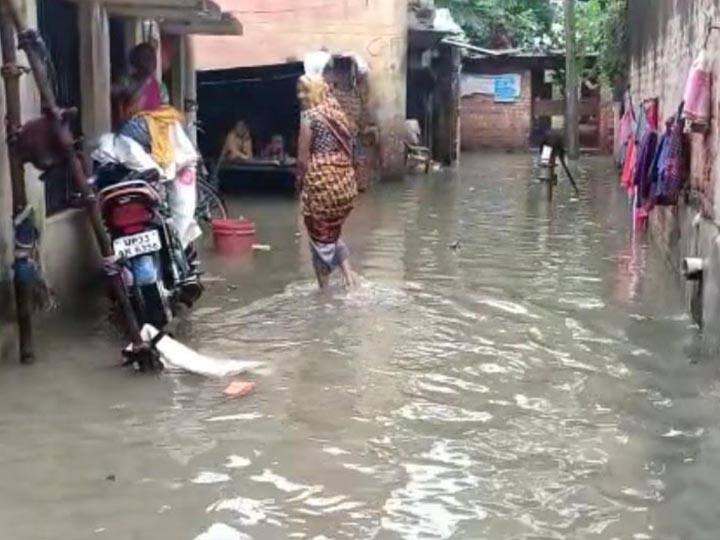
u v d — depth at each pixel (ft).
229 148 53.06
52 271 23.00
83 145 25.11
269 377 19.25
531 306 25.76
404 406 17.66
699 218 24.06
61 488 14.06
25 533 12.67
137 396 18.02
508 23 110.11
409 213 47.16
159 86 25.66
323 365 20.08
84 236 25.57
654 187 28.81
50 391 18.19
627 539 12.68
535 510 13.52
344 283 28.32
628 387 18.92
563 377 19.53
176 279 22.29
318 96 26.61
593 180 68.49
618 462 15.20
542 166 63.77
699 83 23.21
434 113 82.79
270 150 54.08
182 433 16.22
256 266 31.22
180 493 13.94
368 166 60.90
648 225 39.01
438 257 33.73
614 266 32.14
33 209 20.47
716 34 22.44
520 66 106.32
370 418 17.02
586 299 26.71
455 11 107.24
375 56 63.57
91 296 25.80
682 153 26.89
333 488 14.16
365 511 13.43
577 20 101.19
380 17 63.21
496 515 13.37
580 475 14.70
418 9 74.02
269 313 24.54
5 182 19.58
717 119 21.95
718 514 13.39
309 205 26.84
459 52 85.81
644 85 49.21
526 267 31.86
